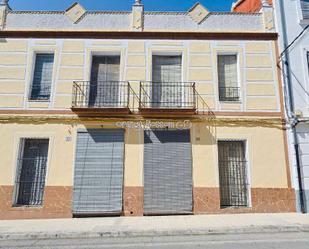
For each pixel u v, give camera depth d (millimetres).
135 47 11602
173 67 11727
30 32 11633
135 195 10258
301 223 8172
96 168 10453
